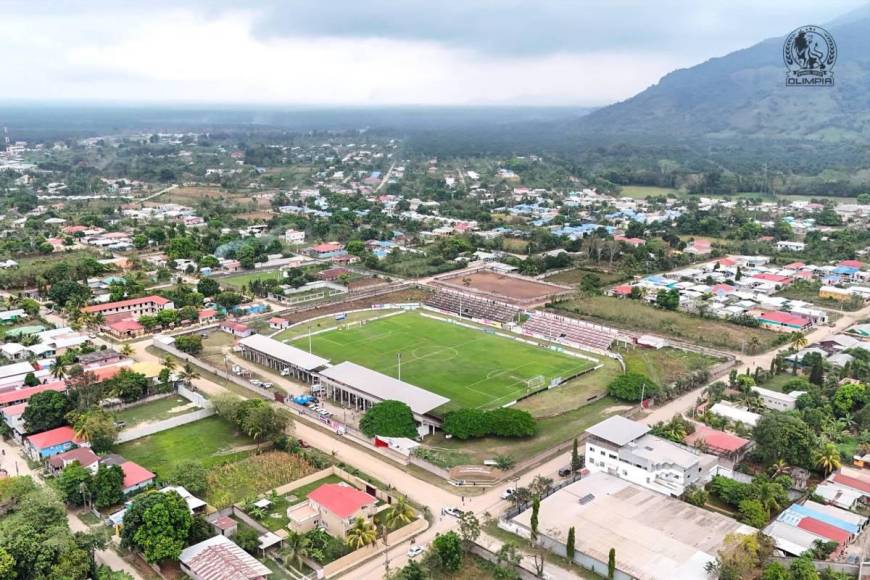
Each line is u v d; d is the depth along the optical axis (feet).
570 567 418.10
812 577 384.88
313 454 559.79
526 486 515.50
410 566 400.26
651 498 482.28
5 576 374.22
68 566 383.24
